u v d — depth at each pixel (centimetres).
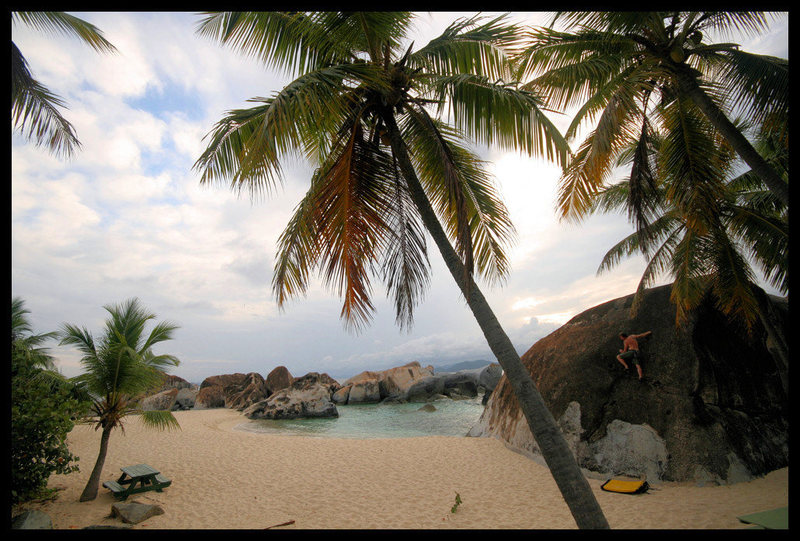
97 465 757
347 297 533
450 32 654
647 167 788
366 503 752
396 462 1064
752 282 1009
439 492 809
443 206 708
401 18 526
